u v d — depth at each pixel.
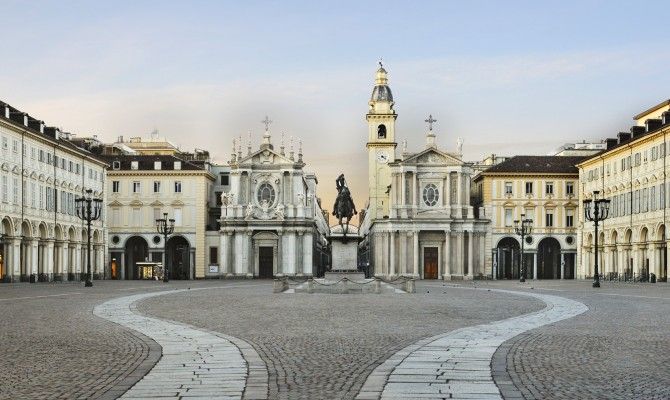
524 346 23.45
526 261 136.38
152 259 138.00
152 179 138.62
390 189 142.25
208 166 144.88
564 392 16.11
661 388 16.64
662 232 97.06
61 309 40.09
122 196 138.62
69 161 110.62
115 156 140.12
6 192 89.75
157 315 36.03
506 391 16.14
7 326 30.06
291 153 138.88
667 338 25.98
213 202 147.25
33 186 97.50
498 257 136.25
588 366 19.58
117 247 138.00
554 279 130.38
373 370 18.70
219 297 54.88
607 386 16.83
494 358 20.72
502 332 27.70
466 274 134.38
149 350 22.39
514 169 136.00
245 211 137.88
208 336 26.11
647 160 101.12
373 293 63.81
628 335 26.91
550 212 135.88
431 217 134.62
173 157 141.12
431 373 18.25
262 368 18.98
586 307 42.66
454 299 52.53
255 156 138.88
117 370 18.77
